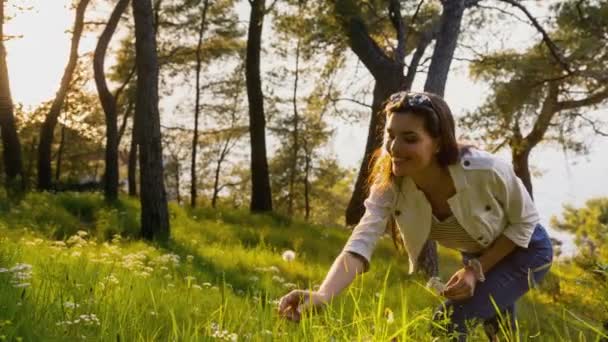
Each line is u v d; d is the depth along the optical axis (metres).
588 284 3.02
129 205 19.09
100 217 15.43
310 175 45.84
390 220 3.63
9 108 23.86
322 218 52.94
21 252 6.15
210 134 42.06
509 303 3.53
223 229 16.59
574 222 25.67
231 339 3.23
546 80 20.39
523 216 3.49
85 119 40.47
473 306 3.43
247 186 51.09
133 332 3.29
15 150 23.86
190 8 32.94
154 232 14.40
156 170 14.49
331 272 3.18
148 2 14.44
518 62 20.02
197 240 14.84
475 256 3.69
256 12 23.78
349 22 19.14
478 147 3.41
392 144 3.14
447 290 3.30
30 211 14.92
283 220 20.83
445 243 3.67
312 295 2.92
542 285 9.39
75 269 5.17
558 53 20.34
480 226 3.44
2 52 23.50
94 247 9.72
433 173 3.30
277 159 44.59
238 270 10.72
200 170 48.50
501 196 3.41
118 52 34.91
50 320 3.30
